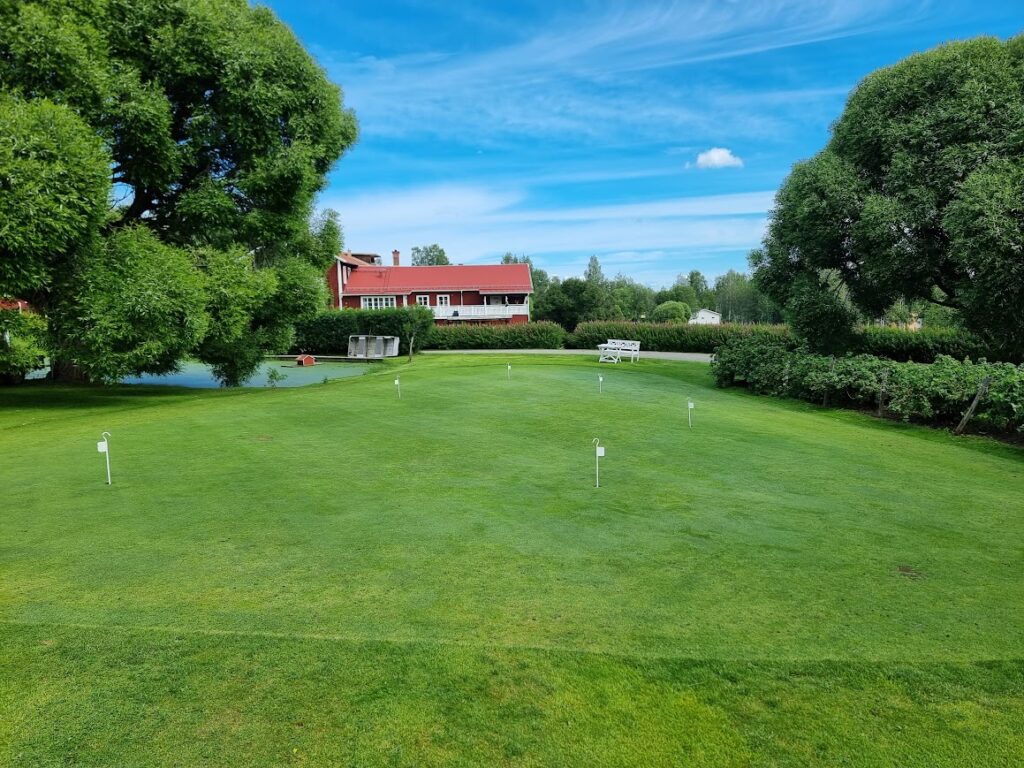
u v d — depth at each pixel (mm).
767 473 7277
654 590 3973
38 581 3852
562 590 3920
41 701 2643
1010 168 12711
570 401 12656
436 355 32469
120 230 13430
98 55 12703
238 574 4020
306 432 8961
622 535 5000
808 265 17844
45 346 13375
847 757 2463
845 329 17422
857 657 3201
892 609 3805
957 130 14227
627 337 36281
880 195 15312
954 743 2549
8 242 10008
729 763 2416
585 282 58594
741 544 4883
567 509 5641
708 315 96188
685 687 2891
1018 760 2449
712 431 9828
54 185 10523
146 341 12641
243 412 10695
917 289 16328
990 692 2908
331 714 2623
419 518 5242
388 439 8570
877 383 12539
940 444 9633
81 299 11867
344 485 6223
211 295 13883
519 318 48594
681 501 6012
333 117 16984
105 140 12836
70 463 6875
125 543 4527
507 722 2613
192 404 11914
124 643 3109
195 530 4828
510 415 10844
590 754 2445
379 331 33750
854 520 5621
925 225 14594
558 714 2674
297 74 15727
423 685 2838
